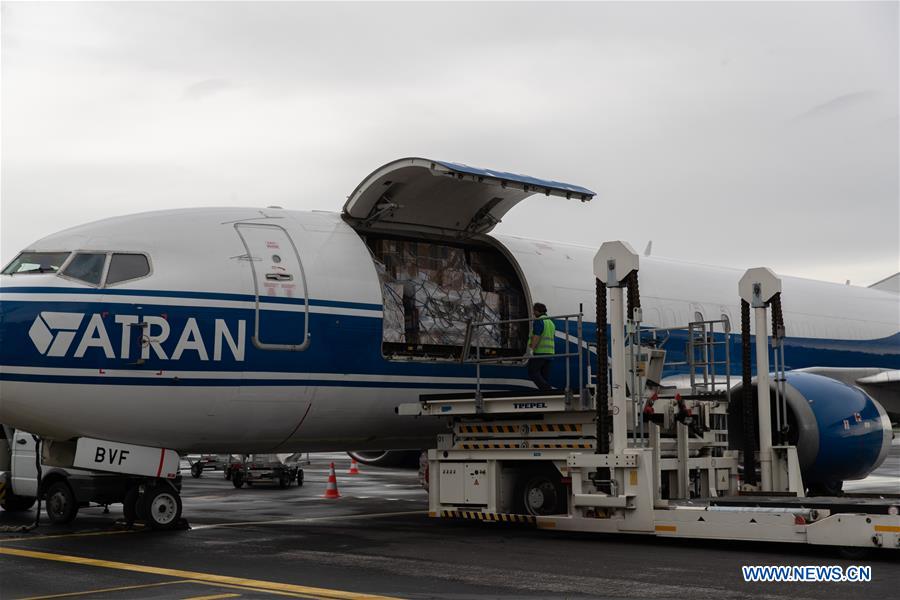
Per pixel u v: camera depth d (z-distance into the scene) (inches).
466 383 577.0
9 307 460.4
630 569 371.6
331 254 539.2
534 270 618.5
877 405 582.2
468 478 520.1
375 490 860.0
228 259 505.0
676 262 767.7
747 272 543.5
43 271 479.5
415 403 551.8
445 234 597.3
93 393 464.1
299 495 806.5
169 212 519.2
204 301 488.7
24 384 455.8
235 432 506.9
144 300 477.7
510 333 606.9
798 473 522.9
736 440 592.4
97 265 481.4
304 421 524.4
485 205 589.9
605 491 464.4
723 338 737.6
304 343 513.7
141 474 494.0
